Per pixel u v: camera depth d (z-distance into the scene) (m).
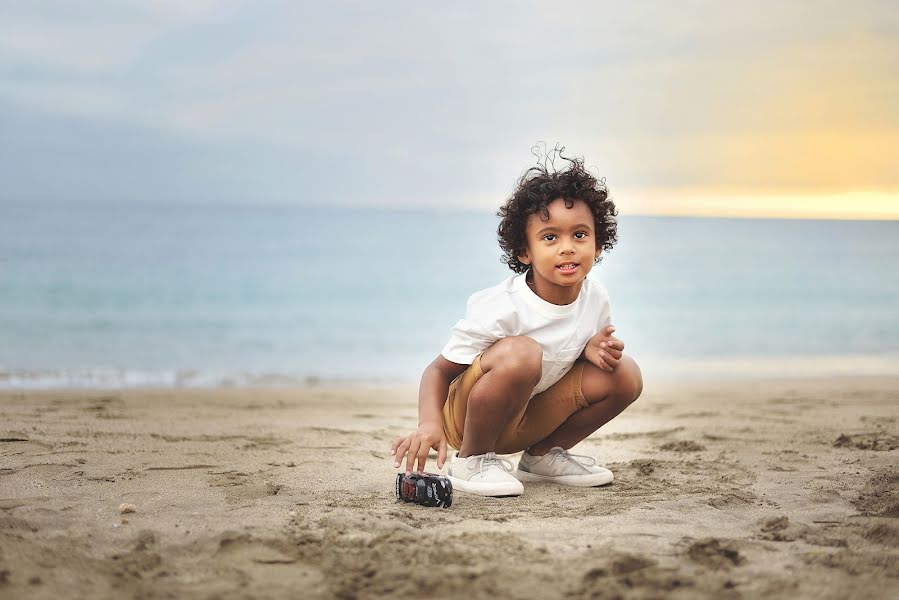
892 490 3.18
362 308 15.45
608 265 19.58
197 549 2.37
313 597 2.02
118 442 4.10
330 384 8.22
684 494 3.13
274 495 3.05
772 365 9.58
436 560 2.25
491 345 3.06
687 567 2.21
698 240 22.05
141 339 11.49
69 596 2.01
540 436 3.31
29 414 5.10
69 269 18.59
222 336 12.02
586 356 3.15
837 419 5.23
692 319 13.73
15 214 31.56
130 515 2.73
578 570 2.18
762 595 2.04
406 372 9.27
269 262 20.98
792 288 16.75
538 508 2.89
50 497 2.96
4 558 2.19
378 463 3.74
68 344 10.84
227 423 4.93
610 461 3.90
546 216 2.95
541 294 3.08
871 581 2.14
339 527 2.54
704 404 6.11
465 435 3.15
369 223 27.66
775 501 3.01
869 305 14.97
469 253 23.30
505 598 2.00
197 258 21.09
